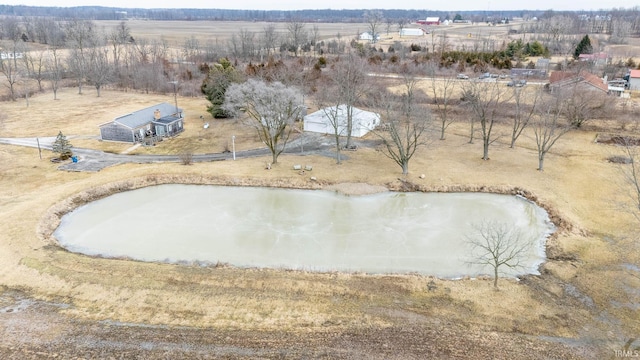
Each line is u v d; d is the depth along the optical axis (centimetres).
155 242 3431
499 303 2662
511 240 3388
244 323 2488
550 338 2381
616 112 6369
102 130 5719
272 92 4694
